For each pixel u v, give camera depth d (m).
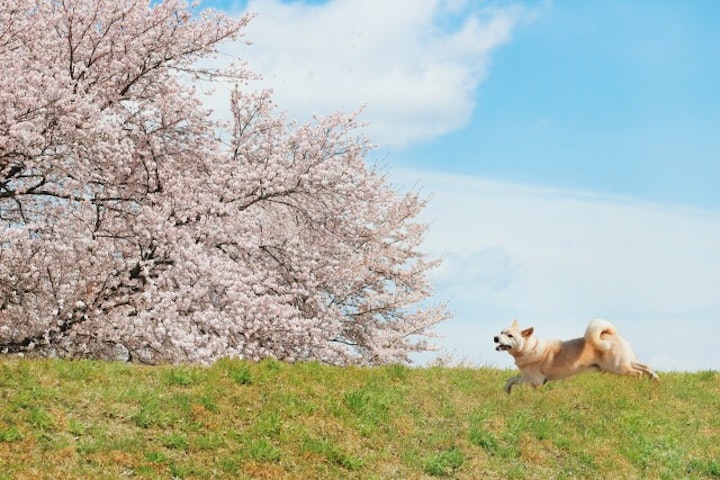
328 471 9.05
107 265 16.55
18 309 16.64
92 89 17.94
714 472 10.54
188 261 16.44
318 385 11.45
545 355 12.54
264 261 19.44
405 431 10.45
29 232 16.28
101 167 17.41
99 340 16.31
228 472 8.59
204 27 19.27
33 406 9.17
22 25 17.19
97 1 17.62
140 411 9.52
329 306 20.92
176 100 18.42
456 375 13.27
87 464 8.19
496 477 9.69
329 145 19.59
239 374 11.04
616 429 11.50
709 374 14.87
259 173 18.73
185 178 17.91
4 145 15.38
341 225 20.94
